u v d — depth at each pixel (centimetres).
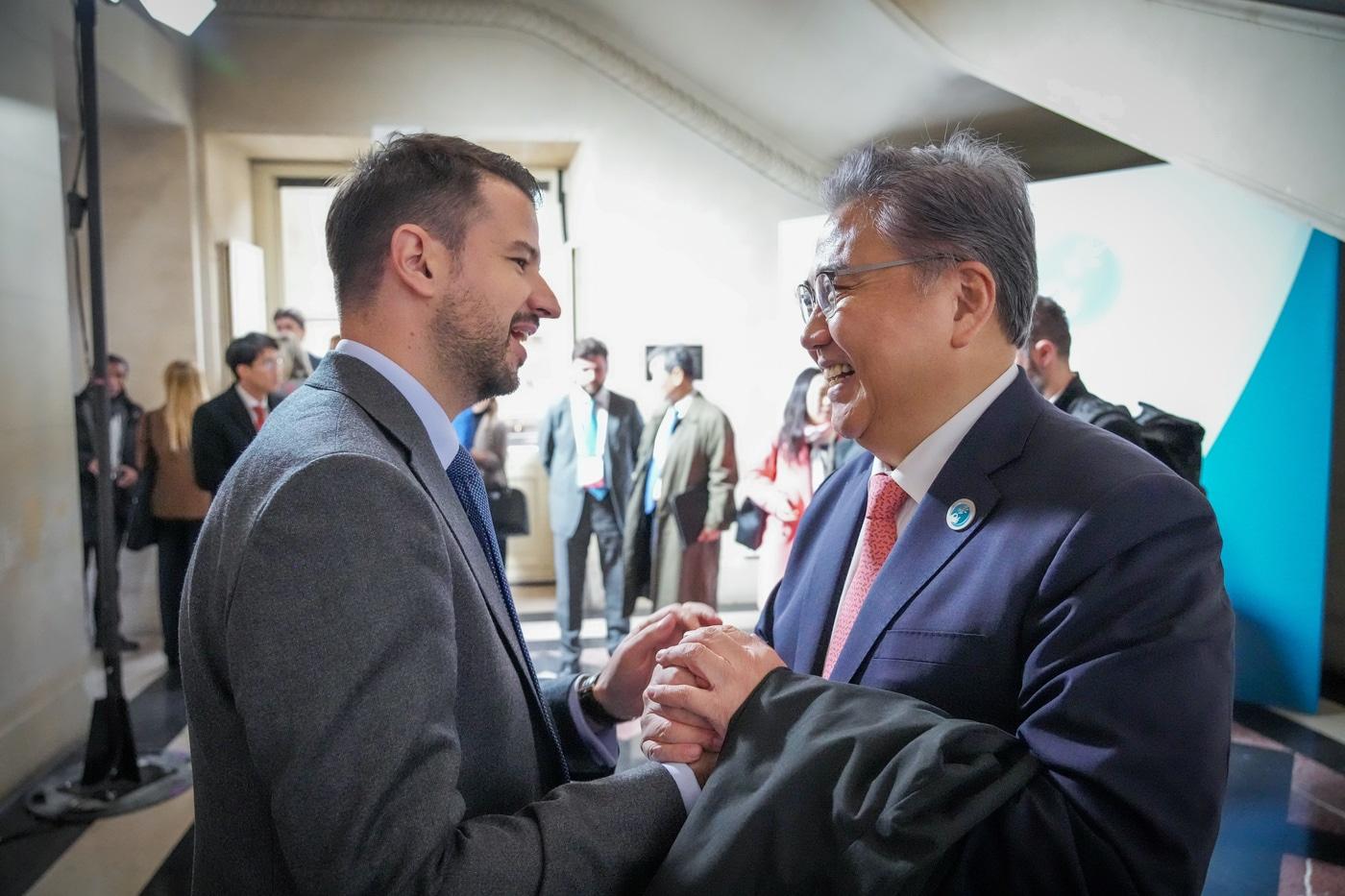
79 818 249
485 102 481
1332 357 312
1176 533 76
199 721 77
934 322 89
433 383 87
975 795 70
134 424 433
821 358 98
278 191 534
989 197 88
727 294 502
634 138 491
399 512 70
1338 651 369
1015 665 81
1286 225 315
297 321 485
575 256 500
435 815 65
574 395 401
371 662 66
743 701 85
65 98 405
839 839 70
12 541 271
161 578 401
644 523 403
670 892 73
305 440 74
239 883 75
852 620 97
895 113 412
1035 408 92
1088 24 290
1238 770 276
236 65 466
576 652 403
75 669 310
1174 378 337
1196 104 271
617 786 80
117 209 456
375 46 473
